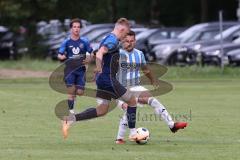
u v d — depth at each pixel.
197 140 37.16
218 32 102.50
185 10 192.88
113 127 42.16
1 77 85.38
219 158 31.55
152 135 39.00
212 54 91.00
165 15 193.38
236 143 36.06
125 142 36.34
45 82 78.56
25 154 32.50
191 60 95.50
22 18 122.69
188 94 64.56
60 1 125.88
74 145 35.38
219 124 43.62
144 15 196.38
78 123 43.72
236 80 80.88
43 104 54.34
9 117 46.56
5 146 34.94
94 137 38.22
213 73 85.56
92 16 130.38
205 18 168.50
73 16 127.38
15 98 57.88
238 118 46.59
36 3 123.50
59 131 40.41
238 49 89.69
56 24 127.25
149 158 31.42
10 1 121.56
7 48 124.06
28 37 124.31
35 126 42.44
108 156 31.95
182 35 106.12
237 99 59.84
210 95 63.50
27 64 101.25
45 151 33.41
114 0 148.75
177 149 34.09
